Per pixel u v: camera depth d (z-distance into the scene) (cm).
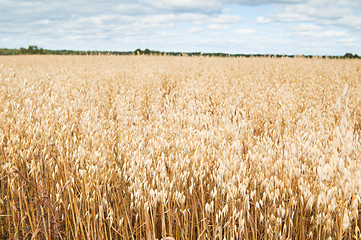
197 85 841
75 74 1080
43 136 324
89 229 282
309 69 1196
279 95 668
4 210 313
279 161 281
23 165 321
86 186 264
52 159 307
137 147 333
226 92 787
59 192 279
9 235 291
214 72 1113
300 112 594
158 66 1318
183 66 1307
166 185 263
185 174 270
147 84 909
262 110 604
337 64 1356
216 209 258
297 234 264
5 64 1805
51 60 2131
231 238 238
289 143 310
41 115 377
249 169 279
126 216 272
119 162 338
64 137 340
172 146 339
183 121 433
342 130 208
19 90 486
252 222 258
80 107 523
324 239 238
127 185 310
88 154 303
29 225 304
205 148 312
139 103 639
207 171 295
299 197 268
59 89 673
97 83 920
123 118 472
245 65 1357
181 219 297
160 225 301
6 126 354
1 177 301
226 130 329
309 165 300
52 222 274
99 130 361
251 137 384
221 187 260
